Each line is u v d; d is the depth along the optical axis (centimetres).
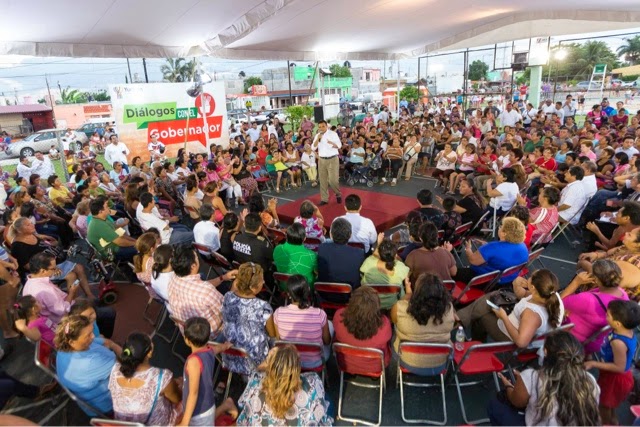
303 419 227
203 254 474
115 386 227
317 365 300
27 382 365
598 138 904
